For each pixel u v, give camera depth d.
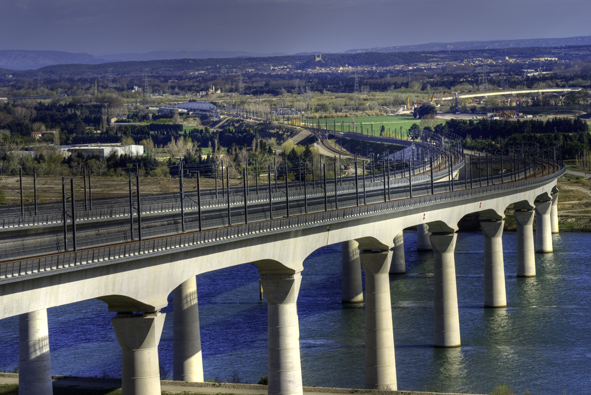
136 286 75.94
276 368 91.75
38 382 90.00
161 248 77.00
